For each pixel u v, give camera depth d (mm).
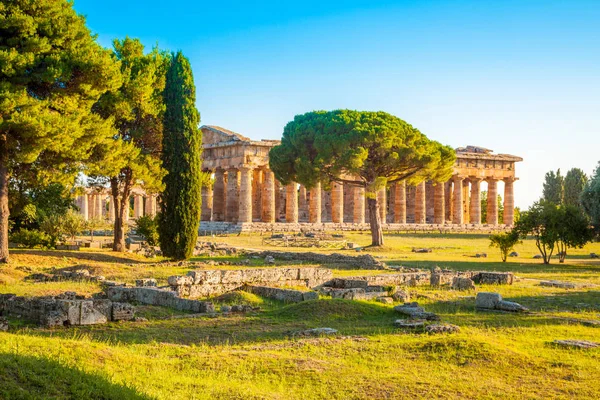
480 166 122250
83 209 118062
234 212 102625
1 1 38375
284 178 74500
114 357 14820
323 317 23500
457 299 30344
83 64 40000
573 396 13898
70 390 11578
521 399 13648
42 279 34156
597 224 63469
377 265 46094
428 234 92625
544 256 55281
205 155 106312
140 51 52000
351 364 16281
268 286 33531
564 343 18578
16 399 10656
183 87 48250
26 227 57406
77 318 21297
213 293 31641
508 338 19562
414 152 67562
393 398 13625
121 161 45625
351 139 66000
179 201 47688
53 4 40031
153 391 12828
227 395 13211
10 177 45906
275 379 14828
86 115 41562
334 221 101500
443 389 14250
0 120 35594
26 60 37594
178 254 47781
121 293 28000
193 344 18328
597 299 31141
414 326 21406
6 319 21891
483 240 85062
